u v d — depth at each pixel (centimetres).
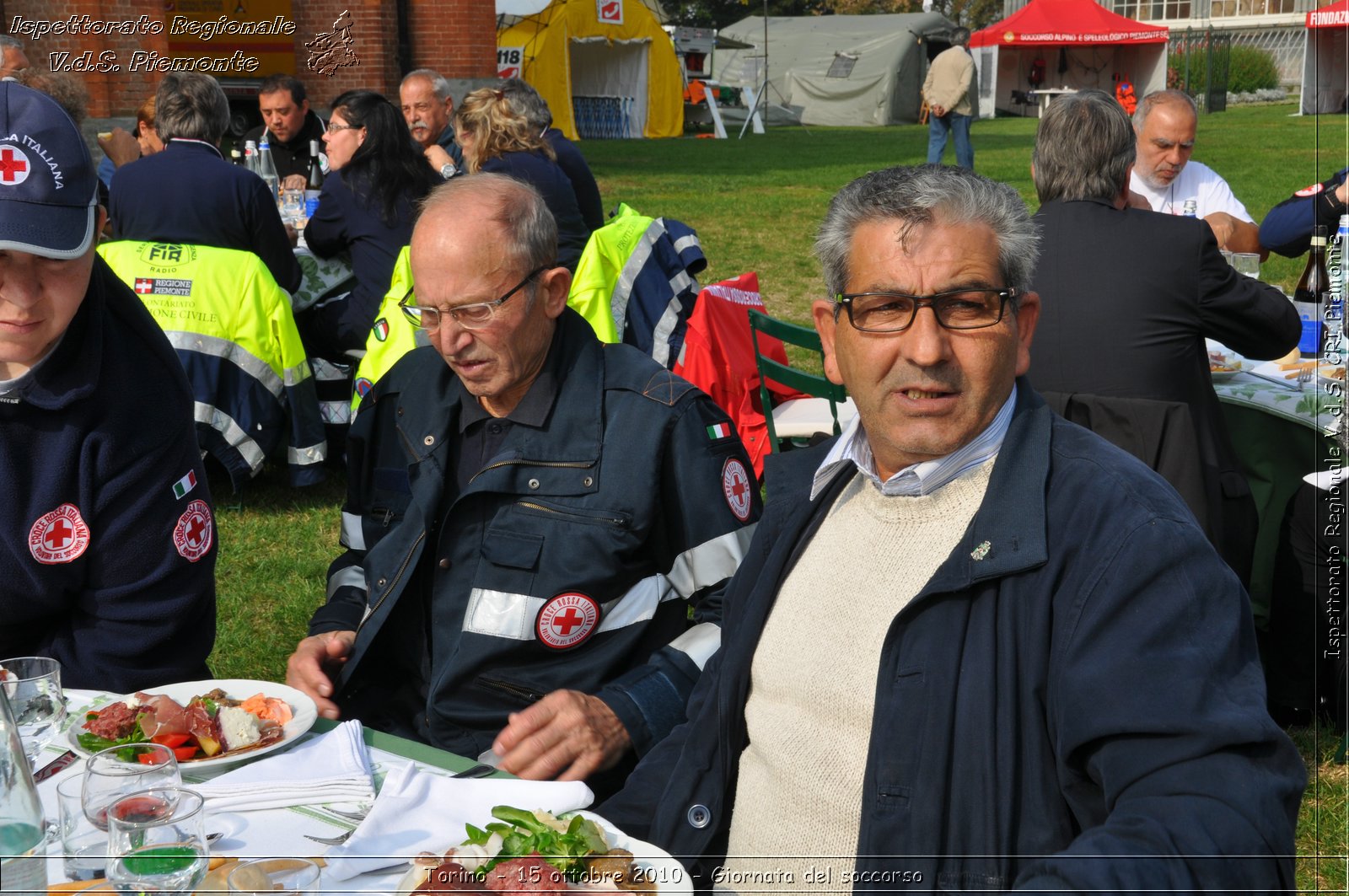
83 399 212
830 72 3416
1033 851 148
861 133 2955
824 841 168
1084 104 338
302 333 598
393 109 571
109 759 149
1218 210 570
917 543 170
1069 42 3478
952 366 164
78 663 220
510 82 675
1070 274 335
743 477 236
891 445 170
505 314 222
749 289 550
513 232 222
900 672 158
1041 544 152
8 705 147
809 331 434
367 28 1509
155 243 524
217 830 156
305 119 820
